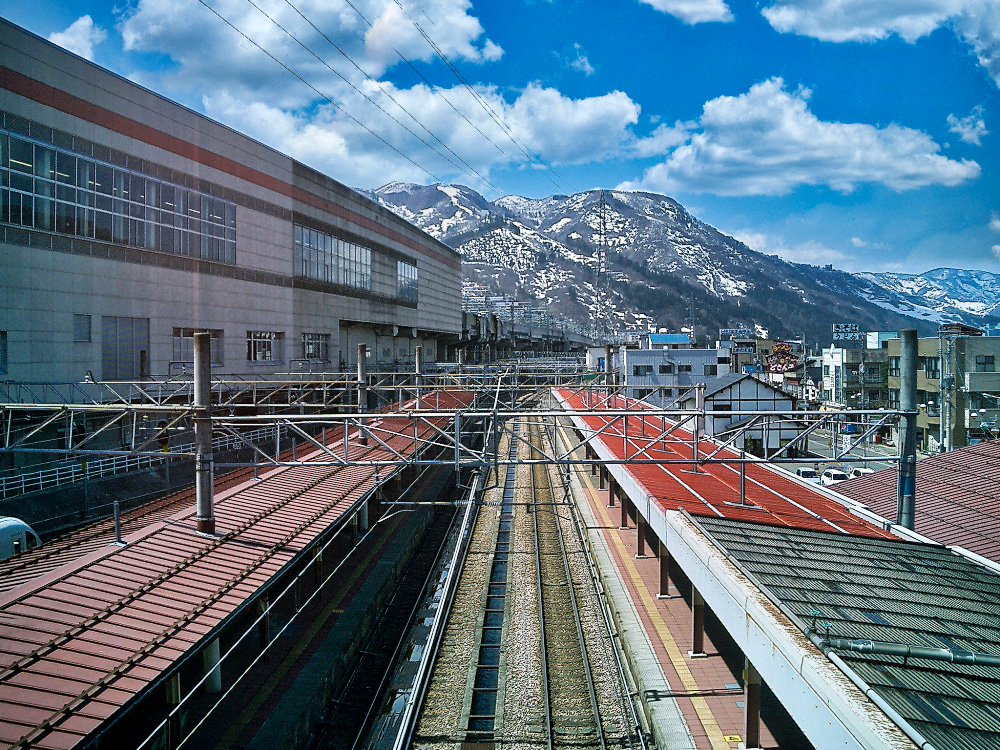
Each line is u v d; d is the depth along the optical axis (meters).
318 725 13.27
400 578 21.75
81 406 14.34
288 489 19.39
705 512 14.84
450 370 51.69
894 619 9.17
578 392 46.47
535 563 22.39
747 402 41.69
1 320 19.34
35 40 20.31
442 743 12.31
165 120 25.83
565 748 12.18
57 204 21.14
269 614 15.87
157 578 12.12
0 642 9.32
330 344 39.69
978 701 7.10
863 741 6.50
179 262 26.52
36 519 17.86
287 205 34.41
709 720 12.31
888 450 45.78
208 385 14.24
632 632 16.17
